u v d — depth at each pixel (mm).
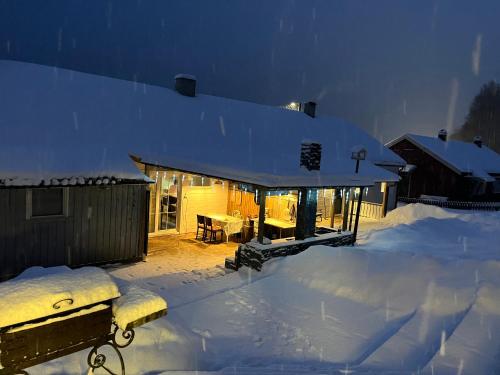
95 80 13664
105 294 3760
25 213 8352
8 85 10930
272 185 8984
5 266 8203
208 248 11922
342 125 22344
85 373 4328
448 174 27703
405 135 29875
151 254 10977
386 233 14047
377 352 5172
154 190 12930
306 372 4617
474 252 11148
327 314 6789
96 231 9430
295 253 10000
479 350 4918
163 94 15102
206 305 7145
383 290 7270
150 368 4645
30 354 3305
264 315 6773
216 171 9828
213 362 5211
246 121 16203
